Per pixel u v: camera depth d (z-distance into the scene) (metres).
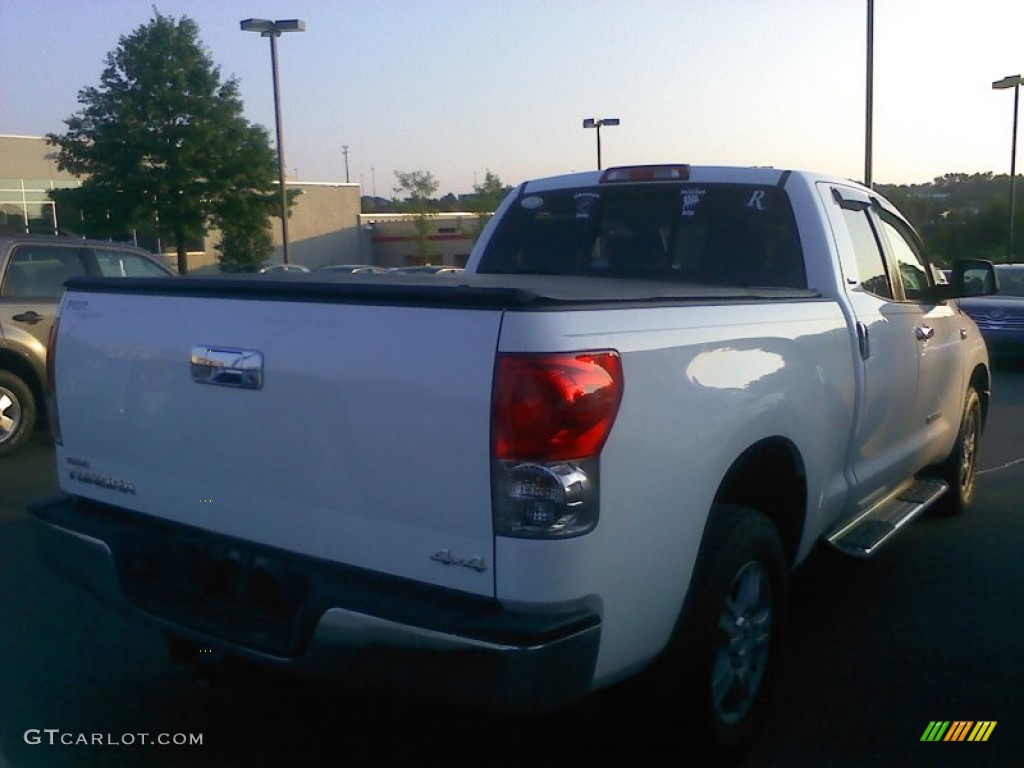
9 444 9.35
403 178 51.75
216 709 4.38
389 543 3.17
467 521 3.02
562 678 2.95
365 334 3.16
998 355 16.55
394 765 3.92
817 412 4.26
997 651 4.97
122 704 4.41
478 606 3.02
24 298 9.51
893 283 5.64
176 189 28.00
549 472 2.92
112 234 28.33
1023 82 33.19
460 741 4.10
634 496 3.14
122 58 27.66
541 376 2.90
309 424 3.30
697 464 3.40
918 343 5.64
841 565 6.25
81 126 28.08
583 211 5.64
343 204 53.81
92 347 3.94
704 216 5.27
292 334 3.33
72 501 4.19
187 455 3.65
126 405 3.83
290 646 3.29
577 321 3.01
